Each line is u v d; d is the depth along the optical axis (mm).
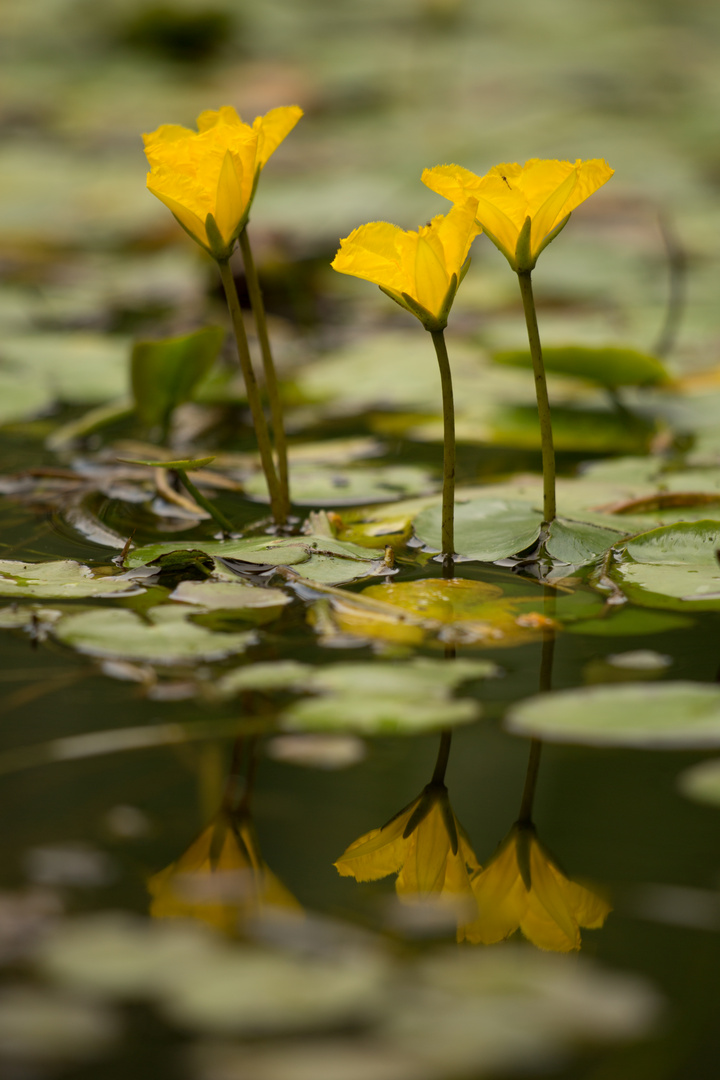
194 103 4484
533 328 1333
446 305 1315
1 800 1256
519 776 1267
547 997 1220
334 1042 1213
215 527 1377
